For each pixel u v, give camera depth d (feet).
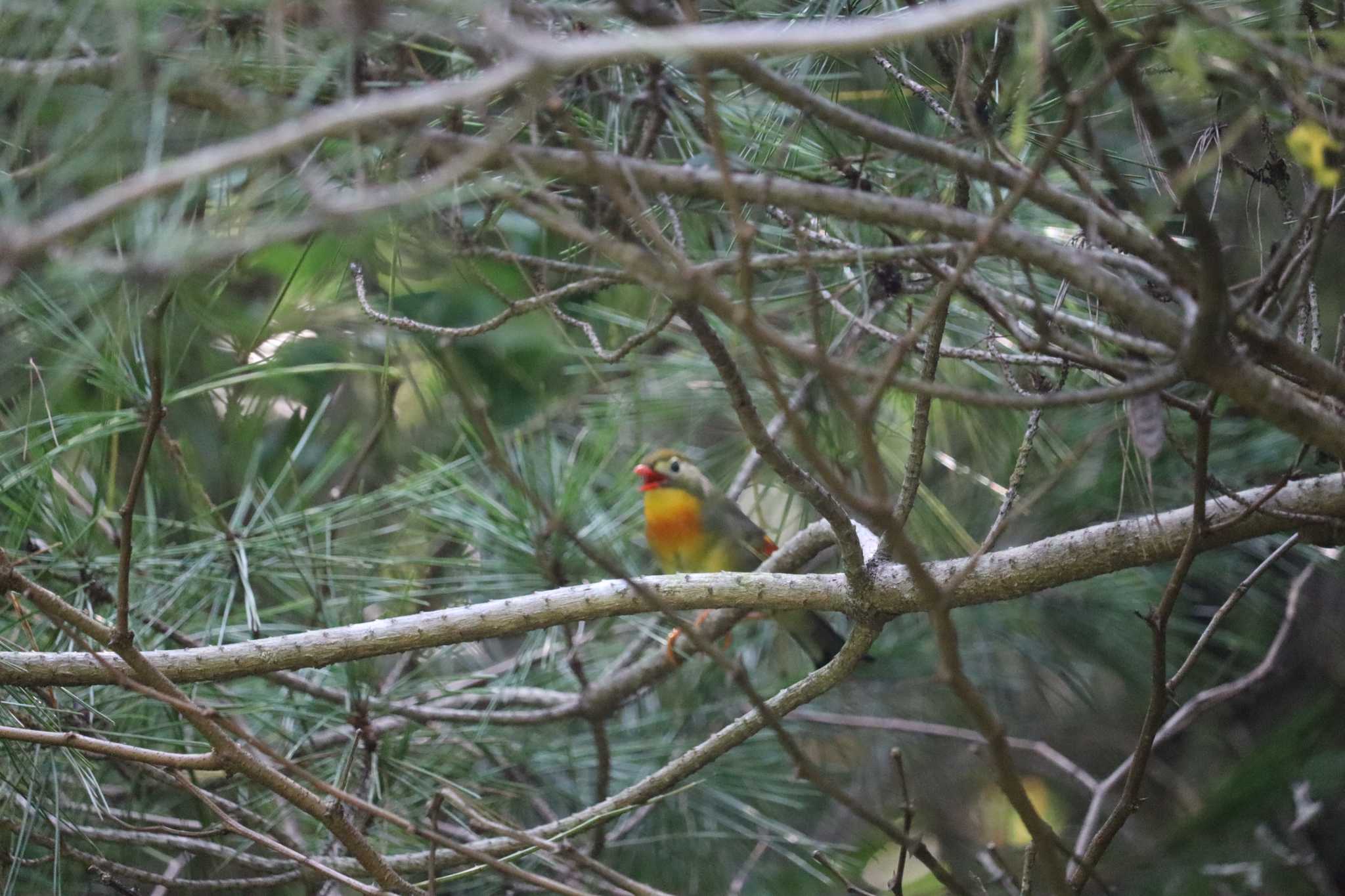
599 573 24.44
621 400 26.91
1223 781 28.66
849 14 15.49
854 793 32.12
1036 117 16.70
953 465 26.45
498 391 29.12
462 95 9.35
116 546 22.15
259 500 27.50
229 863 22.40
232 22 11.87
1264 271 13.69
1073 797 33.06
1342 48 11.86
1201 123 15.42
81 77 11.50
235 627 22.25
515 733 26.04
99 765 22.36
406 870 20.03
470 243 14.93
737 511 27.99
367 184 12.98
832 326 22.81
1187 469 24.30
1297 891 28.07
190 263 9.79
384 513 24.53
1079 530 16.97
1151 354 14.07
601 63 13.79
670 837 26.40
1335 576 26.89
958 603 17.19
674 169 12.67
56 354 16.75
